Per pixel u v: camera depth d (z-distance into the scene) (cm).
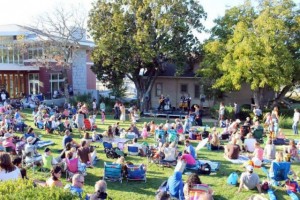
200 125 2639
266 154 1570
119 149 1636
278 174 1205
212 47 2966
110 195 1136
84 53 4625
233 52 2862
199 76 3553
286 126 2580
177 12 3209
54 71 4281
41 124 2327
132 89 5041
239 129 2041
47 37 3812
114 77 3638
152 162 1522
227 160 1593
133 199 1105
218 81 2947
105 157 1608
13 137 1664
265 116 2586
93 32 3431
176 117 3209
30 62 4138
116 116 3030
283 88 3055
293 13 2828
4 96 3600
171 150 1485
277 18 2762
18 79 4225
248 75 2681
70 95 4181
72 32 3756
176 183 1027
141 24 3173
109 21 3366
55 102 3925
